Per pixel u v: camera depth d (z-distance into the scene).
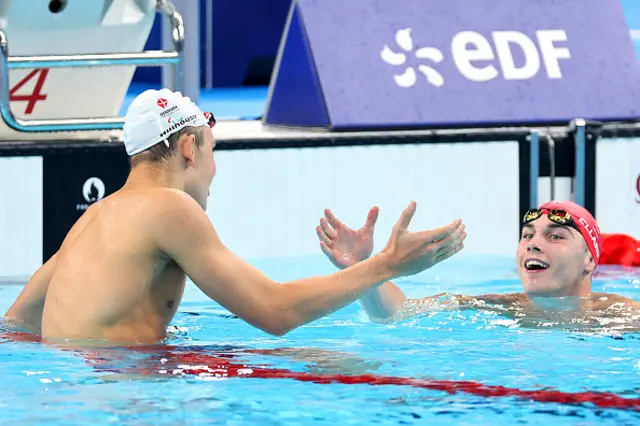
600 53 25.14
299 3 24.50
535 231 16.38
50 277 14.12
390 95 23.64
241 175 22.27
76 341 12.97
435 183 23.03
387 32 24.48
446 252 12.70
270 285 12.63
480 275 20.55
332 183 22.64
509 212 23.33
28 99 22.44
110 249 12.99
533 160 23.25
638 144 23.53
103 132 23.02
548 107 24.19
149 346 13.00
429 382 11.69
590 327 14.88
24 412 10.39
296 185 22.52
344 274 12.66
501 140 23.17
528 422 10.25
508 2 25.50
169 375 11.81
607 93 24.61
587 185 23.39
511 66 24.58
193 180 13.64
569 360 12.84
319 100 23.55
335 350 13.38
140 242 12.85
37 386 11.29
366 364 12.55
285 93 24.72
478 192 23.19
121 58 21.25
